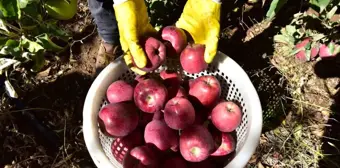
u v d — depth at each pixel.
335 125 0.72
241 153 0.54
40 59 0.67
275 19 0.80
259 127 0.56
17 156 0.71
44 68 0.78
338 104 0.74
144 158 0.56
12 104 0.73
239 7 0.82
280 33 0.79
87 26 0.82
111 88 0.59
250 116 0.57
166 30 0.59
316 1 0.66
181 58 0.60
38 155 0.71
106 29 0.69
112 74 0.61
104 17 0.67
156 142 0.56
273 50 0.78
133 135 0.60
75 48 0.80
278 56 0.77
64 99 0.76
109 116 0.56
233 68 0.61
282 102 0.74
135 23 0.56
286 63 0.77
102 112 0.57
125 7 0.55
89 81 0.78
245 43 0.79
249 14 0.82
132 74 0.64
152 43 0.56
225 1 0.83
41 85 0.77
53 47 0.64
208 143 0.55
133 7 0.55
